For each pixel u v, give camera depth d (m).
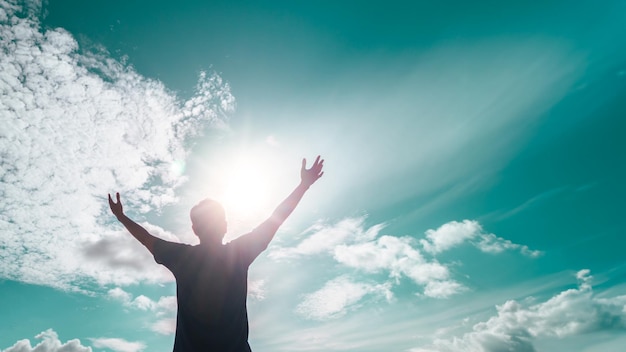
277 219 1.69
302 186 1.80
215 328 1.45
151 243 1.66
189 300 1.47
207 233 1.57
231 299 1.48
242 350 1.49
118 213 1.76
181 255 1.56
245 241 1.60
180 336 1.51
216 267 1.50
